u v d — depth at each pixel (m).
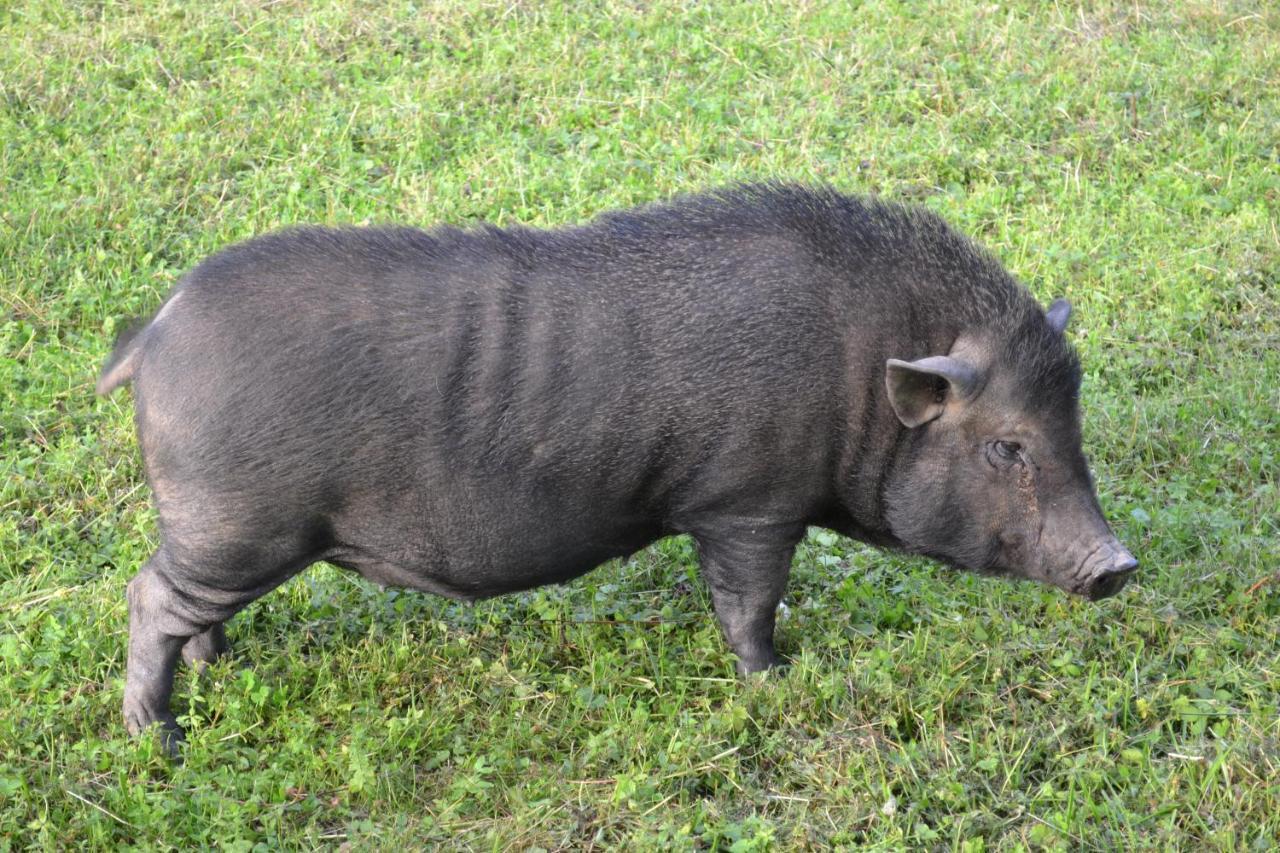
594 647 6.95
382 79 11.63
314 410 5.73
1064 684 6.57
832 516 6.57
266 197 10.13
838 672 6.54
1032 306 6.21
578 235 6.22
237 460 5.75
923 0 12.87
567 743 6.43
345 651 6.86
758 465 6.13
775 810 6.01
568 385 5.90
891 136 10.98
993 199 10.26
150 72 11.45
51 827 5.70
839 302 6.05
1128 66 11.91
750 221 6.18
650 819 5.85
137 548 7.40
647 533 6.48
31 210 9.65
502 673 6.73
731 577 6.54
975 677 6.62
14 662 6.57
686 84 11.59
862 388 6.07
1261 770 6.00
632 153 10.66
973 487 6.20
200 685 6.62
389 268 5.91
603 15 12.54
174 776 6.02
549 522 6.13
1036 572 6.29
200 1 12.54
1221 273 9.62
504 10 12.48
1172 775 5.97
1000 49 12.11
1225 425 8.39
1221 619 7.01
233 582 6.05
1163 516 7.66
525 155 10.66
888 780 6.05
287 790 6.01
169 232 9.73
